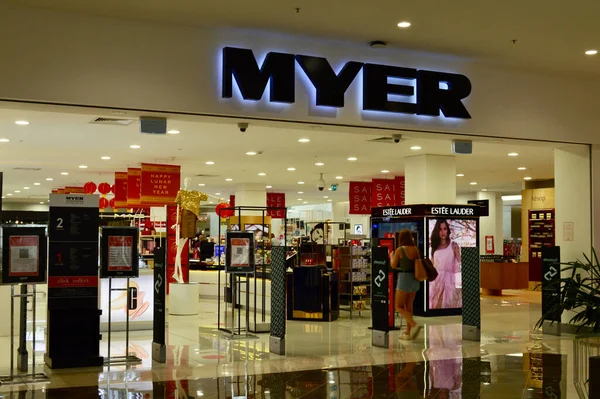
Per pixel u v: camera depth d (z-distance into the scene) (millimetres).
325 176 20031
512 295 18078
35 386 6922
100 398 6387
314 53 7773
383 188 19875
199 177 20562
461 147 9359
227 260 9984
